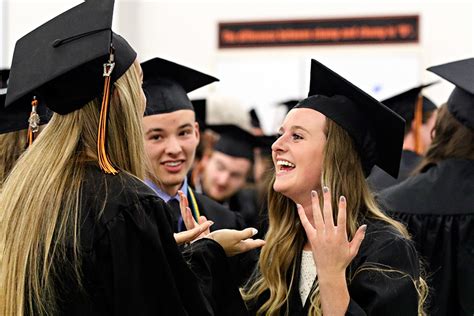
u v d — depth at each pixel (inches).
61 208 100.6
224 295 116.4
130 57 108.2
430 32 418.3
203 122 212.2
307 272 123.7
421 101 207.9
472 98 152.9
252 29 434.9
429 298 150.2
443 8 417.1
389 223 120.9
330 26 428.1
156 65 162.6
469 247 150.5
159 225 102.3
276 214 129.0
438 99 406.9
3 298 100.3
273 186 126.3
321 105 122.7
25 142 131.3
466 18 414.6
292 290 122.2
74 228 99.0
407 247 116.0
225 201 249.1
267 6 434.9
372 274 112.0
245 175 246.2
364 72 424.2
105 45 102.0
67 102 105.2
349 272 115.0
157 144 160.9
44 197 100.7
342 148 121.2
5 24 392.5
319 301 115.3
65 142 104.0
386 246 114.7
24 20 392.2
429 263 152.9
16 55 111.4
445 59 417.1
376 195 156.5
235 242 118.4
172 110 161.3
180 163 162.4
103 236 99.0
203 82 172.9
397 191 159.8
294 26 431.2
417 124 203.8
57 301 99.0
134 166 106.7
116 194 101.0
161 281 101.3
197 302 104.4
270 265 125.5
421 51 417.7
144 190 103.1
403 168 192.1
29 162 104.4
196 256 115.0
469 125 153.1
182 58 440.5
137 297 99.3
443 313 150.8
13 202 102.3
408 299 111.2
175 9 441.1
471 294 149.1
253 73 434.9
